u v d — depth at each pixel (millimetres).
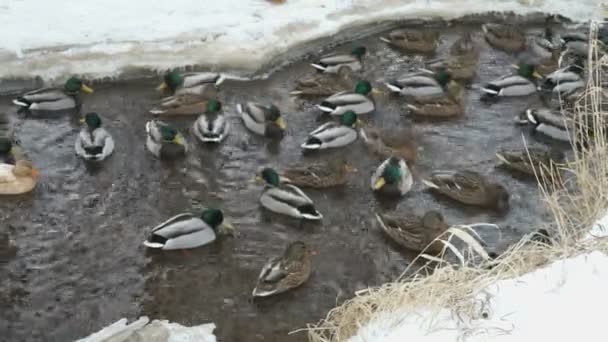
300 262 10055
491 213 11805
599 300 5789
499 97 15328
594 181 8289
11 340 9000
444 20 17906
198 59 15148
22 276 10070
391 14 17484
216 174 12570
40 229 11016
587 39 16625
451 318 5871
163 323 8430
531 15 18297
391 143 13211
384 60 16562
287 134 13844
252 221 11422
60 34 15508
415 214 11734
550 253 6699
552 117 13906
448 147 13664
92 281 10055
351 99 14461
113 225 11164
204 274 10312
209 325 9133
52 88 14281
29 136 13367
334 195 12234
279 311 9664
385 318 6184
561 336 5488
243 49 15547
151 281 10133
